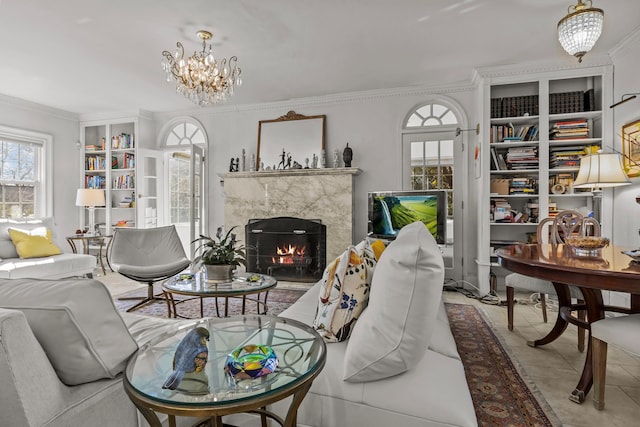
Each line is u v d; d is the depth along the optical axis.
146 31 2.99
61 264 3.83
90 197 5.21
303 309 1.97
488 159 3.82
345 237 4.47
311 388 1.23
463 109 4.30
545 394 1.80
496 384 1.90
